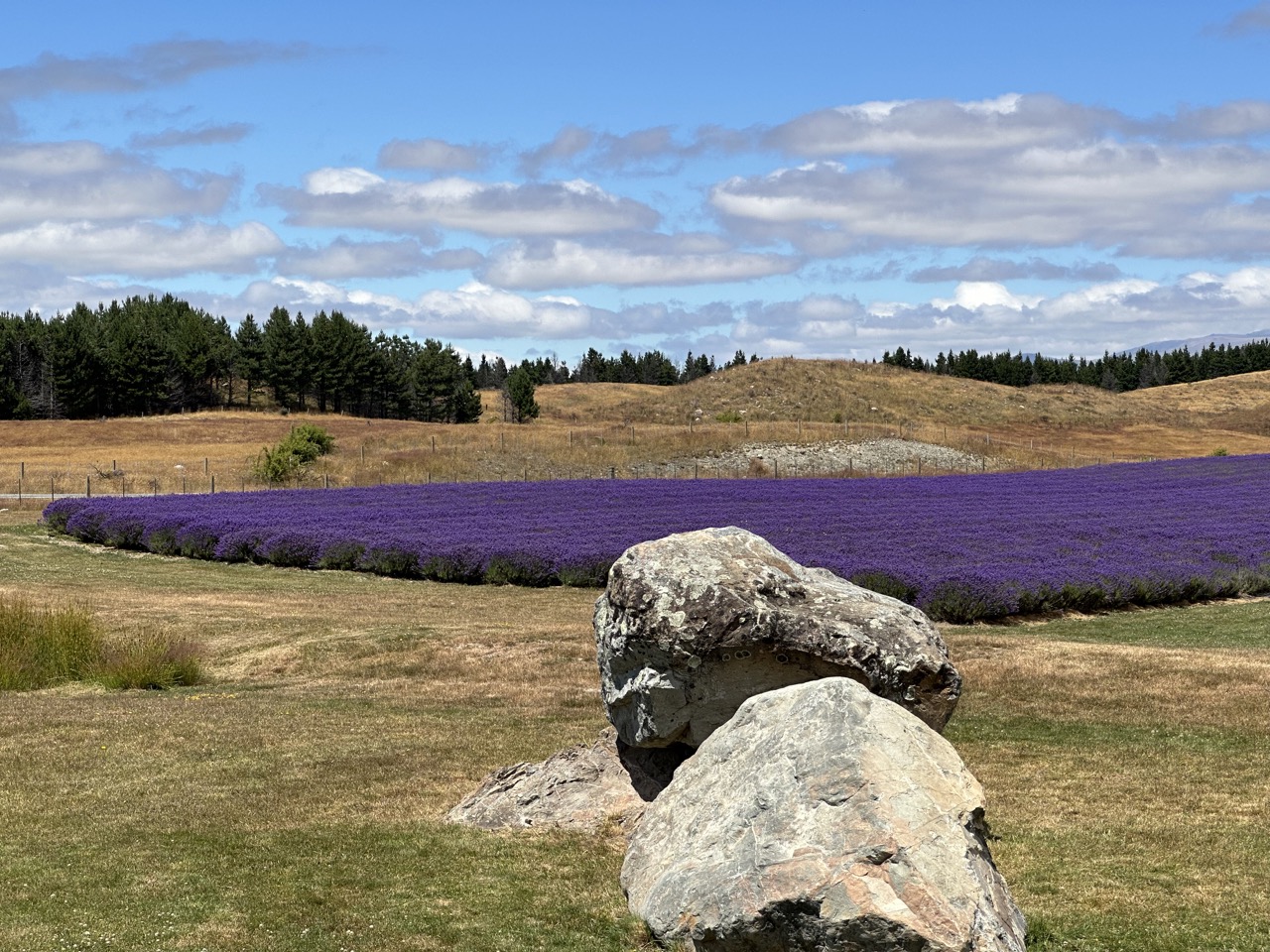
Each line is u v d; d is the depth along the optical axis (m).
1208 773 14.32
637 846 9.57
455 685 20.95
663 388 172.12
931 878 7.49
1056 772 14.50
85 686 21.86
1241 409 152.88
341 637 24.94
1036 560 35.69
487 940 8.90
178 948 8.74
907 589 30.92
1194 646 27.25
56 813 12.44
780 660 10.61
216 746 15.63
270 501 51.16
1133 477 64.38
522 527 42.59
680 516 45.00
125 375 120.88
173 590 35.25
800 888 7.50
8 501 59.38
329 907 9.62
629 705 11.45
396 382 139.62
